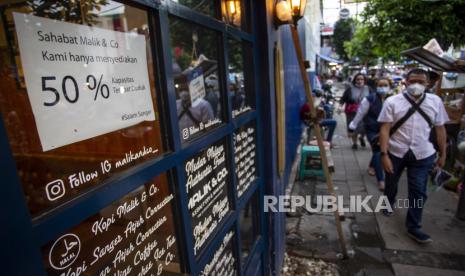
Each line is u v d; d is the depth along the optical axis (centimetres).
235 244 179
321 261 306
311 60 911
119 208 89
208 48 153
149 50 102
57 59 68
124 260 92
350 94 681
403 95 312
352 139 716
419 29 733
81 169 75
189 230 122
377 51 895
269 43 222
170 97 109
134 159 94
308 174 507
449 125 466
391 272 284
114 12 85
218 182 158
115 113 86
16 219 58
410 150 312
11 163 56
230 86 176
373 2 795
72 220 69
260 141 227
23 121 63
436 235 335
